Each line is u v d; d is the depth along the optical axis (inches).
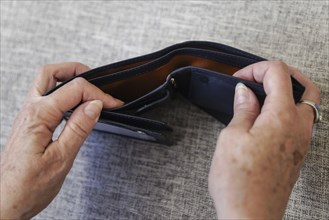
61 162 20.0
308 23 24.5
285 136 16.8
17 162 19.3
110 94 22.6
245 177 16.3
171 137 24.4
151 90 23.2
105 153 24.9
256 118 17.8
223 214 16.6
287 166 17.1
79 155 25.1
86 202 24.2
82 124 19.7
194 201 22.9
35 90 22.4
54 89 21.3
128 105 20.6
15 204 19.2
